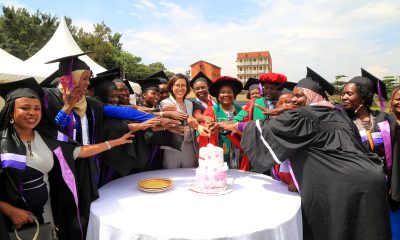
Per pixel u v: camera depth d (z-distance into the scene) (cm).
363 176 243
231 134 337
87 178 254
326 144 261
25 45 3438
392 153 286
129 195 261
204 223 203
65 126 256
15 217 208
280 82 480
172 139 342
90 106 281
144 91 474
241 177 324
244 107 422
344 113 287
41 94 238
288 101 352
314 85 293
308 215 254
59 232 255
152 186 278
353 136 266
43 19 3897
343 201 244
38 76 974
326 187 251
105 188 282
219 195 261
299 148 258
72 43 1225
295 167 267
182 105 381
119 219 209
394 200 283
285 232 209
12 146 215
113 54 4091
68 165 241
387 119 295
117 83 389
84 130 273
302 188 259
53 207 256
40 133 237
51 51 1135
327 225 251
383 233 241
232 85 427
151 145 348
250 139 283
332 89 297
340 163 251
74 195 243
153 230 192
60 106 261
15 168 211
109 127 297
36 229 206
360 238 242
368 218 241
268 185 294
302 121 262
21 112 212
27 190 224
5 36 3394
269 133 269
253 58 8244
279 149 263
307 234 255
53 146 236
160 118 316
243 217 214
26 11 3812
